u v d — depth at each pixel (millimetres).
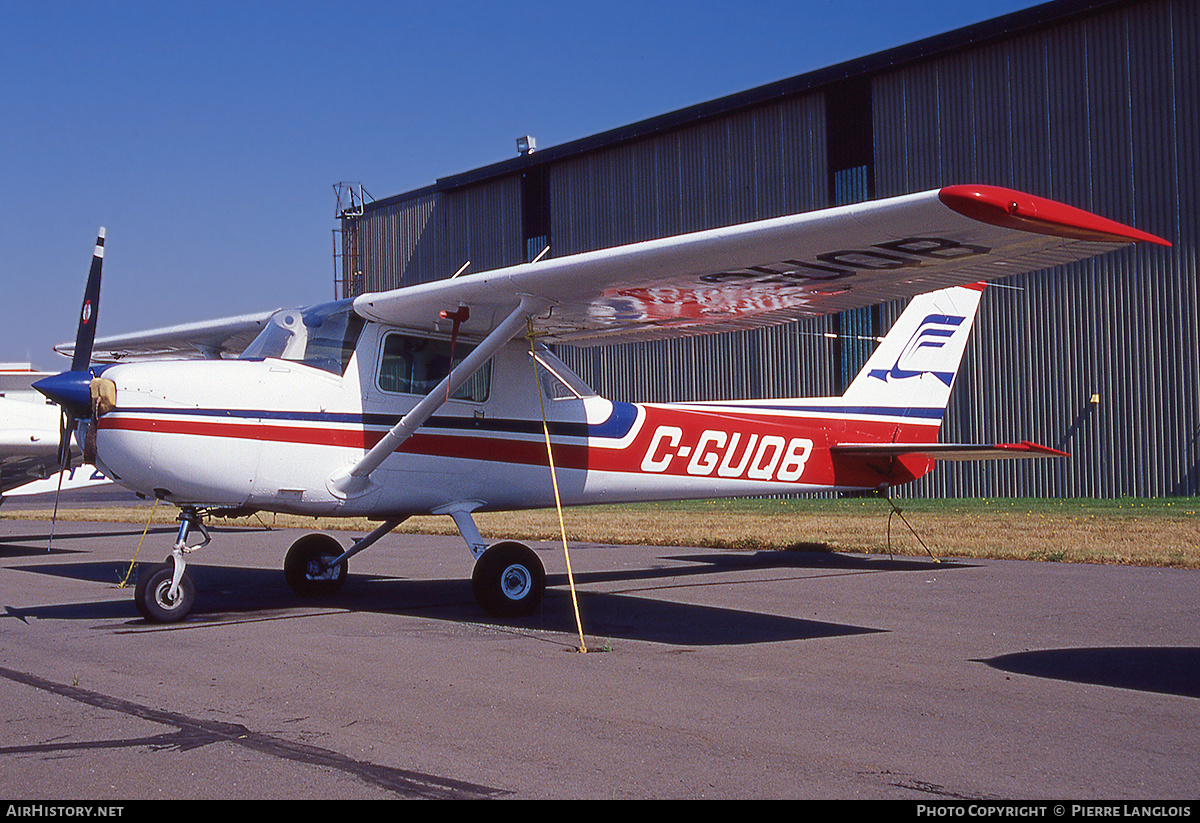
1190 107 17750
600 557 10547
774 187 22922
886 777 3223
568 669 4930
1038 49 19344
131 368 6234
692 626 6227
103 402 6062
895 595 7488
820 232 4922
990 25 19562
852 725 3854
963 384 20562
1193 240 17781
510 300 6477
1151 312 18281
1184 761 3373
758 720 3934
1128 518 13703
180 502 6508
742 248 5266
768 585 8180
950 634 5852
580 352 26547
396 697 4336
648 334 7934
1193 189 17766
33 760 3418
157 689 4500
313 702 4246
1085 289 19078
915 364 9797
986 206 4242
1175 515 14141
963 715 3992
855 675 4758
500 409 7477
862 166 21688
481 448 7348
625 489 8148
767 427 8867
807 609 6863
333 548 7922
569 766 3352
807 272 5766
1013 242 4941
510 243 28250
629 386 25641
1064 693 4359
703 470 8523
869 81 21484
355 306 6848
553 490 7754
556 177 26906
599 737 3695
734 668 4941
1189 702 4188
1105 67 18609
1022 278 19828
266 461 6469
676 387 24797
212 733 3758
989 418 20219
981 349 20344
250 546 12789
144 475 6211
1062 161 19078
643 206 25109
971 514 15258
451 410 7215
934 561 9781
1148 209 18219
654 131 24531
